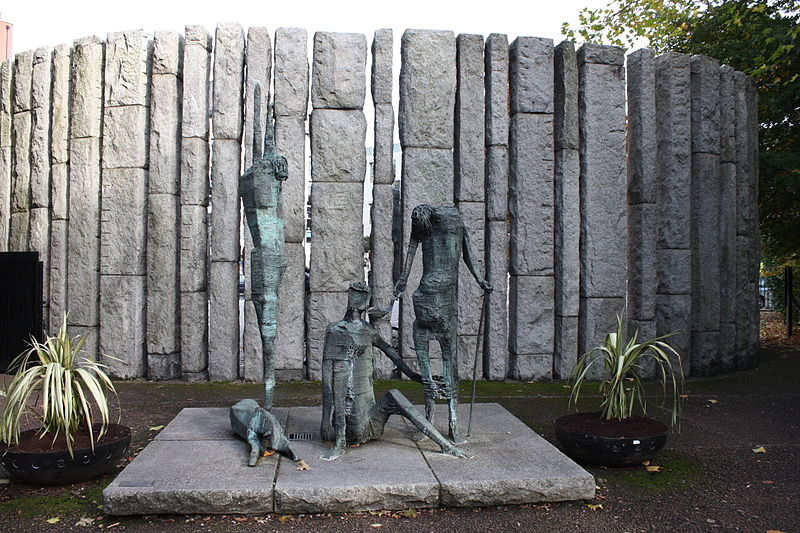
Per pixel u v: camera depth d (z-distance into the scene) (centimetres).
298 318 758
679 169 803
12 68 875
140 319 767
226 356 754
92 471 408
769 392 723
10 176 867
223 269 754
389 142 763
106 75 777
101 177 788
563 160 785
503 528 347
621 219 793
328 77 761
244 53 786
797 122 1016
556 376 789
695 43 1139
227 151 757
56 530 345
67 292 802
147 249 766
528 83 784
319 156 758
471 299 771
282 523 350
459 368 770
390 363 779
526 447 443
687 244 804
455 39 780
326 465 400
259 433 430
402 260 764
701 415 614
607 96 794
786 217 1092
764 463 468
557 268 793
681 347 797
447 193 763
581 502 385
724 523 359
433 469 394
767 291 1878
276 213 473
